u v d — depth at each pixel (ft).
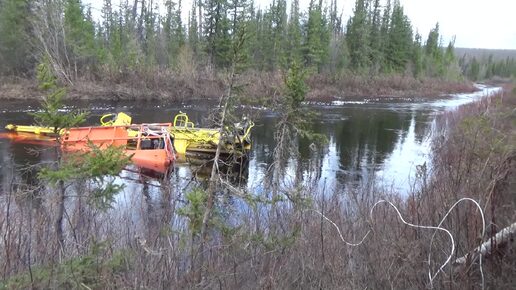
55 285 13.67
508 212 14.94
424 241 15.20
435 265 14.14
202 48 151.74
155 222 23.11
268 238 17.28
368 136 74.33
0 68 111.55
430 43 282.56
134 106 100.73
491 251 13.35
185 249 15.97
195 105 105.91
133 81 116.67
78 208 20.07
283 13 182.39
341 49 186.19
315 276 15.35
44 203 21.81
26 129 56.29
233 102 16.10
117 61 123.65
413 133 78.02
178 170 44.42
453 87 211.41
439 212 17.01
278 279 14.66
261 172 46.68
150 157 44.50
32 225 19.25
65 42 117.60
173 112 93.61
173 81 121.90
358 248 16.78
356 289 14.12
